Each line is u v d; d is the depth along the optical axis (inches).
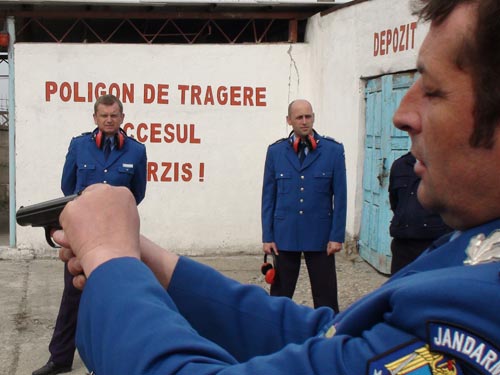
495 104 25.2
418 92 29.4
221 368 27.9
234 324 42.5
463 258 28.4
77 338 32.7
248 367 27.9
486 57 25.1
